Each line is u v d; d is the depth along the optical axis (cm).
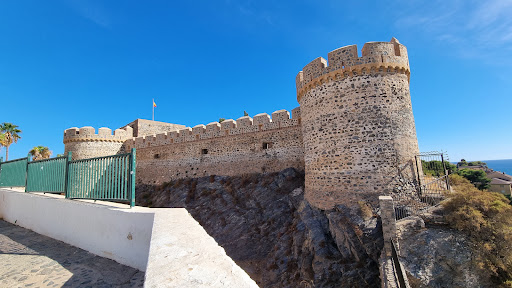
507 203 1074
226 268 263
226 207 2222
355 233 1237
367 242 1177
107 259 524
